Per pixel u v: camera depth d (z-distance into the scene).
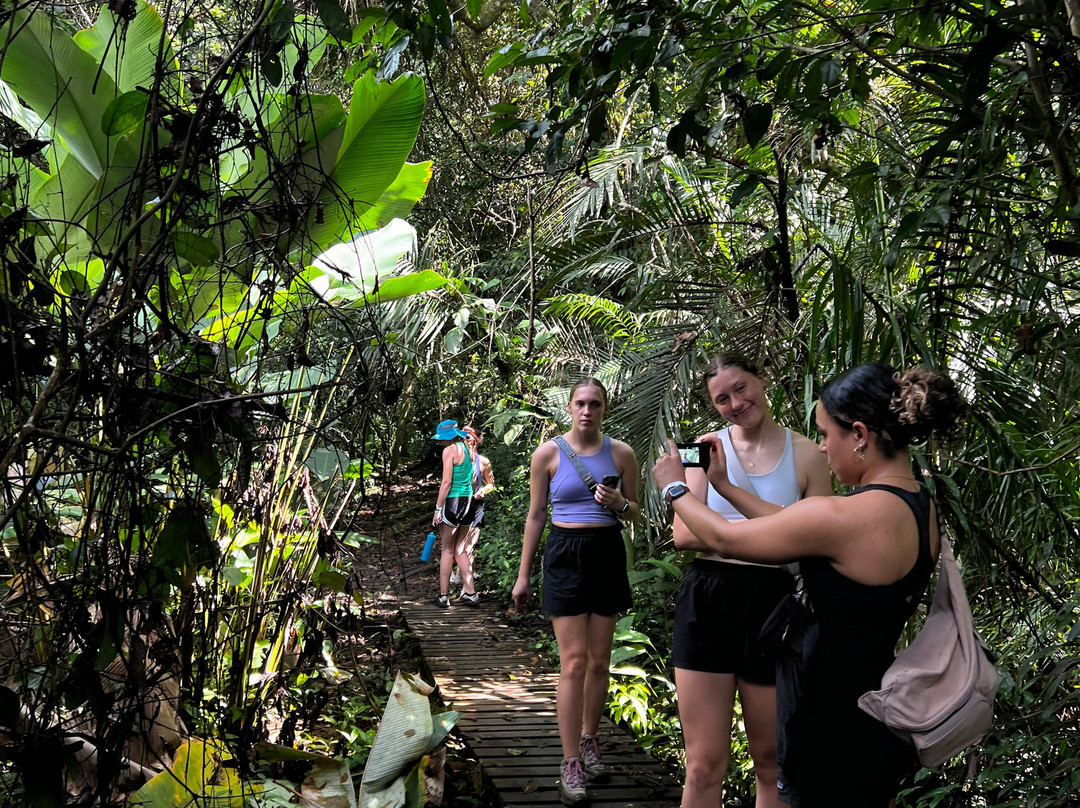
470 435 8.20
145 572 2.16
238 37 2.10
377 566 9.27
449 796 4.31
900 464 2.17
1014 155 3.78
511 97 10.02
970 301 3.65
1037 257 3.50
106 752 2.13
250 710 3.50
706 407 4.86
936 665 2.04
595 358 7.87
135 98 2.14
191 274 2.48
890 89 4.80
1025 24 2.62
